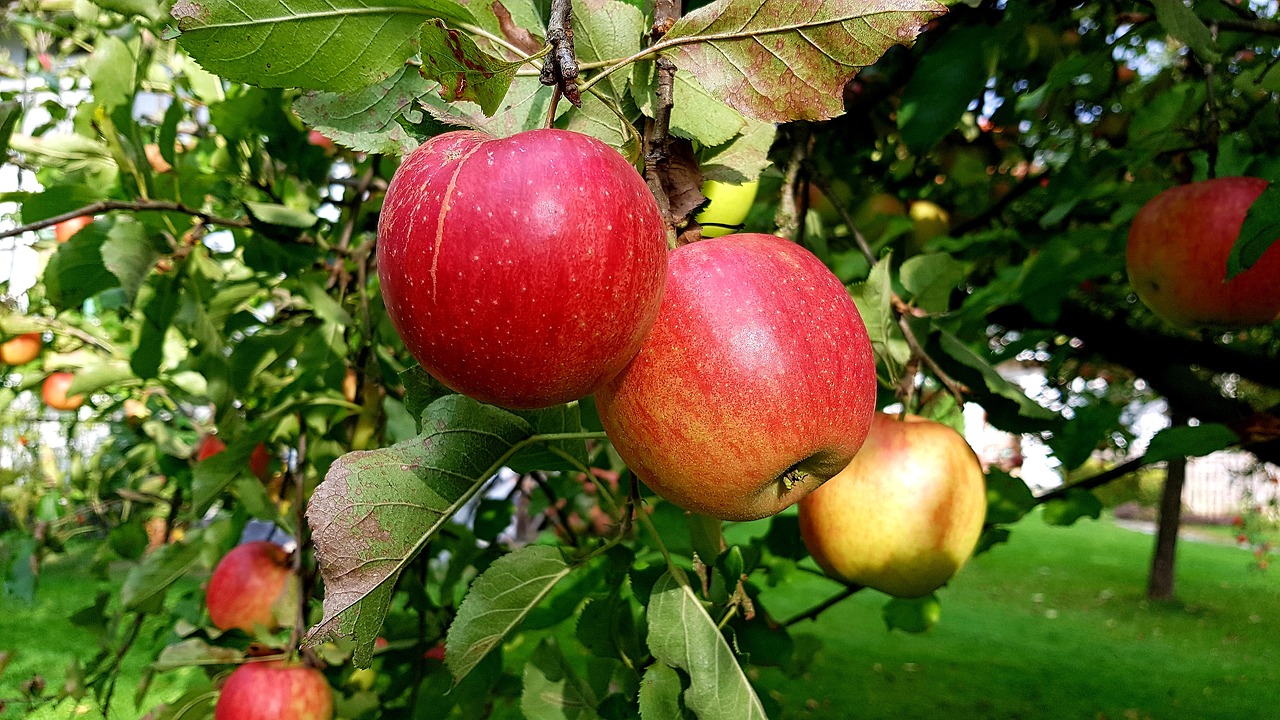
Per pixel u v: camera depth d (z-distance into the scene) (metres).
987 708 1.13
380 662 0.48
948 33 0.40
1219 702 1.18
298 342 0.45
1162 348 0.58
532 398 0.19
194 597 0.58
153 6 0.32
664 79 0.21
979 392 0.41
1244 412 0.55
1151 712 1.13
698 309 0.20
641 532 0.41
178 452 0.65
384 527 0.23
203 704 0.40
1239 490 2.77
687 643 0.26
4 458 0.96
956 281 0.40
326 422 0.44
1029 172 0.66
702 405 0.20
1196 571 2.33
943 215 0.57
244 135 0.44
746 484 0.21
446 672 0.39
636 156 0.22
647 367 0.21
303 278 0.40
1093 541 2.88
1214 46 0.37
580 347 0.18
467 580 0.48
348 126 0.23
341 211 0.48
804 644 0.51
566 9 0.18
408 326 0.18
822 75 0.20
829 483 0.36
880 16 0.19
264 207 0.40
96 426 0.97
